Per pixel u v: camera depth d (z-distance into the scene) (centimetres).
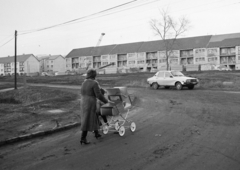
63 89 2478
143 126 817
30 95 2262
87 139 675
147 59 8281
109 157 523
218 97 1507
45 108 1192
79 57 9731
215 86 2306
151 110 1145
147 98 1587
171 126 806
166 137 675
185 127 786
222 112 1027
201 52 7356
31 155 554
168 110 1124
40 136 726
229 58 7112
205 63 7300
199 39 7769
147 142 630
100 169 460
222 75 3362
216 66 6181
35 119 923
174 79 2166
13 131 745
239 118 904
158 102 1391
